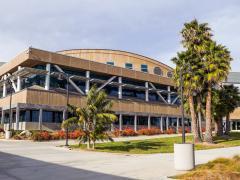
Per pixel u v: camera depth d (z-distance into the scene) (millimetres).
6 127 47500
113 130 46812
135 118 57125
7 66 53312
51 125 45625
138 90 63531
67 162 17984
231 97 48812
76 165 16609
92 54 65062
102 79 56375
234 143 35469
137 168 15391
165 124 66062
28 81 50500
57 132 39781
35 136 36000
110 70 55656
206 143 34375
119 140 37375
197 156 21734
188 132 64312
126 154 23453
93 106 26844
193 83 34969
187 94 36094
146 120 62656
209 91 35438
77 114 27219
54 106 44875
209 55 35281
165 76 70375
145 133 50250
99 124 27094
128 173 13773
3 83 54031
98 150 26109
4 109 48156
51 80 48219
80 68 50906
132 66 66688
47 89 45844
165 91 65875
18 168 15398
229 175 12203
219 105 46531
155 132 52625
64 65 48625
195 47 36125
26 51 45156
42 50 45969
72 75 50250
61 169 15078
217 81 34844
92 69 52688
